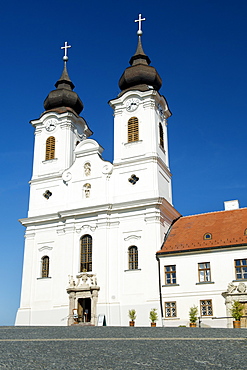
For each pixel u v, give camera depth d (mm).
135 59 64250
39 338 22109
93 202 56406
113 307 51094
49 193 60656
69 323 52219
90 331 27938
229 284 45750
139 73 61156
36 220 59188
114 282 52188
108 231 54406
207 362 13977
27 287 57000
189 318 46844
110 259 53250
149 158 55688
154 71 61781
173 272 49375
